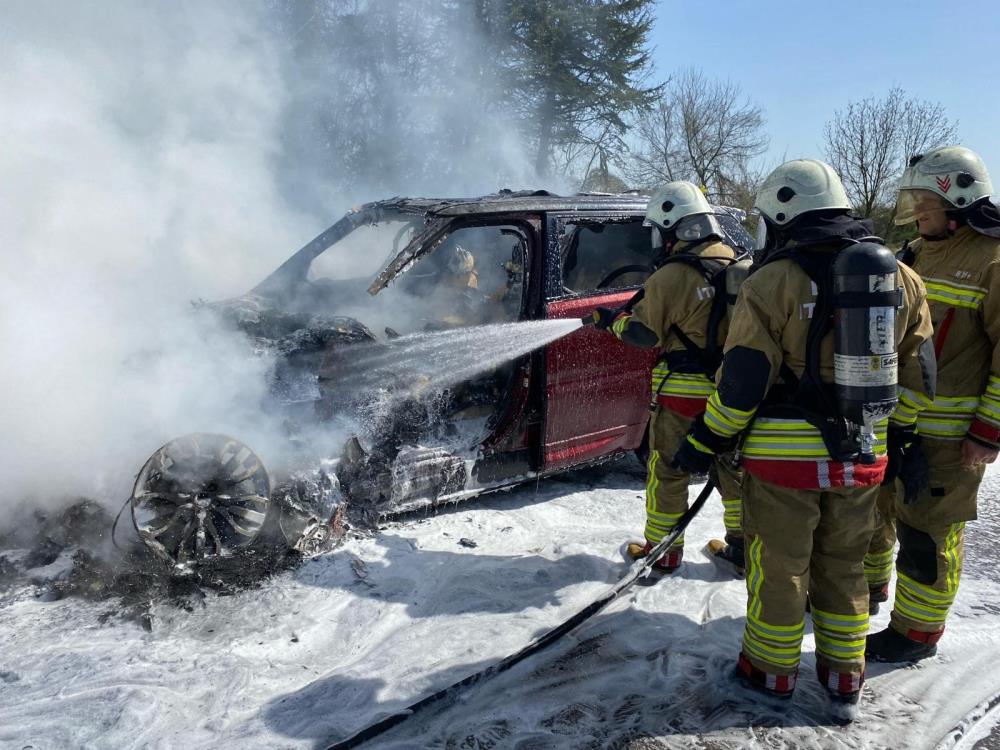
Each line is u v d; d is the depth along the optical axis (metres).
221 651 2.86
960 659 3.02
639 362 4.54
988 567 3.87
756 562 2.59
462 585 3.41
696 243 3.27
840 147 22.17
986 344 2.73
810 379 2.38
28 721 2.43
